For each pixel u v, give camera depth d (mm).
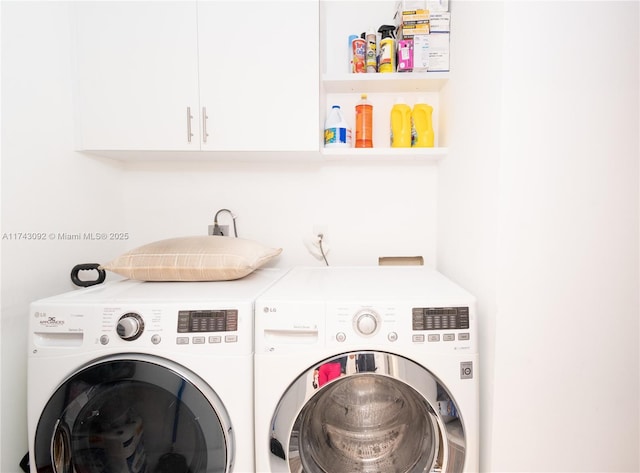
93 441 939
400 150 1374
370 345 879
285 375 888
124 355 894
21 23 1036
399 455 996
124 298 940
